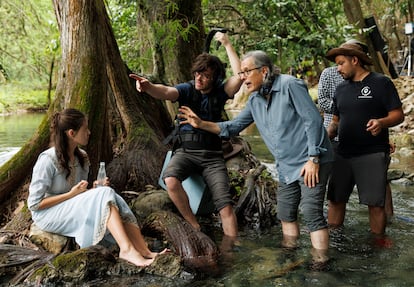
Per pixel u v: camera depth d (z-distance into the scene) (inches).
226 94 168.6
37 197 139.3
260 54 144.4
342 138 164.9
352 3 438.3
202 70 161.6
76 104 177.2
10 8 527.2
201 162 167.3
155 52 270.8
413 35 542.3
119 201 141.3
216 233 169.8
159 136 228.2
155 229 155.9
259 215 180.9
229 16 418.3
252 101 151.5
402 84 445.1
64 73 185.2
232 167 218.1
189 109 161.0
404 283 126.1
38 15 530.9
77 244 144.1
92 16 182.9
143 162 204.2
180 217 159.8
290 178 148.5
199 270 135.0
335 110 171.6
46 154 141.7
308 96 141.6
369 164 160.2
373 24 450.9
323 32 368.8
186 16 268.2
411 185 240.8
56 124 140.6
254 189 190.4
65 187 144.3
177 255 136.4
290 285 125.0
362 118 159.3
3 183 171.3
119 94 223.8
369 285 124.9
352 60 160.1
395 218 184.5
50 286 125.6
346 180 167.3
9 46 572.7
